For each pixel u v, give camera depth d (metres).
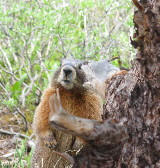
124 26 16.50
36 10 14.70
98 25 16.05
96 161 6.86
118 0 16.28
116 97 7.09
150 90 6.67
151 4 6.50
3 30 15.74
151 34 6.54
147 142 6.66
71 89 8.95
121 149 6.79
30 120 14.39
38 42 14.99
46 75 15.77
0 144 12.70
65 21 13.96
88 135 6.59
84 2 13.34
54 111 6.59
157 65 6.59
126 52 15.01
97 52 15.28
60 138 9.12
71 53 15.02
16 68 16.06
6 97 15.02
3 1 17.12
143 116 6.71
